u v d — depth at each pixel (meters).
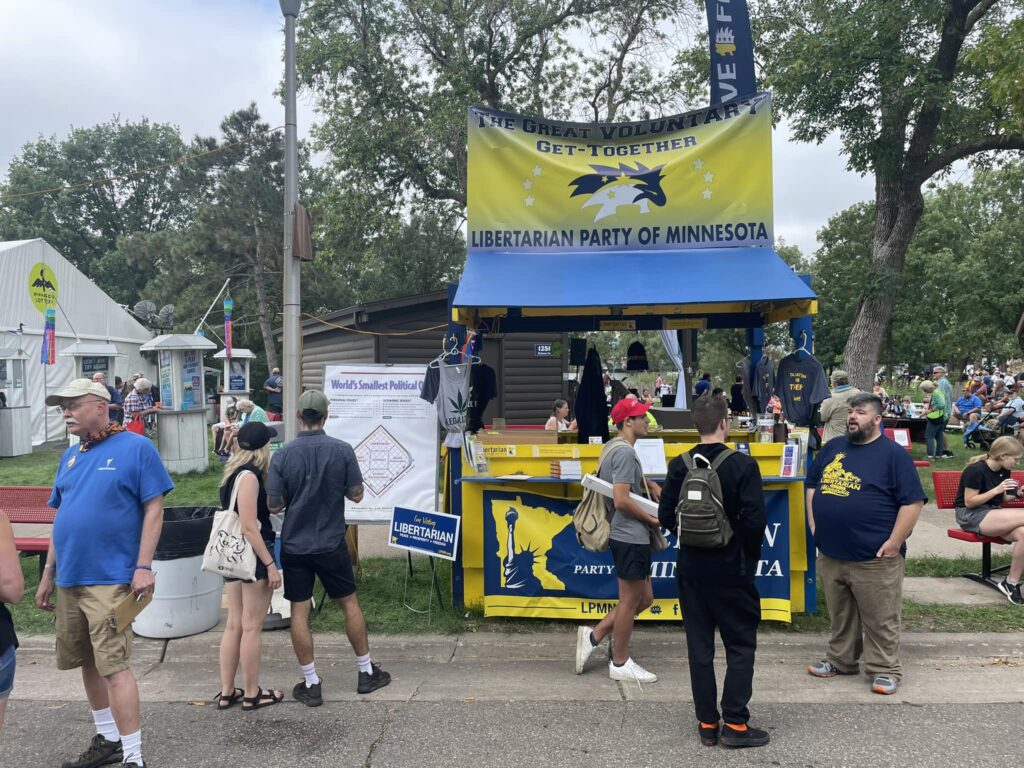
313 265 31.30
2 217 46.59
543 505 5.42
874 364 14.28
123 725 3.31
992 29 11.27
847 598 4.42
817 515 4.37
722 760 3.45
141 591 3.34
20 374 16.00
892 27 12.59
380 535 8.05
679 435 6.75
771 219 6.06
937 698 4.16
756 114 6.06
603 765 3.42
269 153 31.20
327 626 5.33
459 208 24.38
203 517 5.59
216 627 5.36
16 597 2.59
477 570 5.59
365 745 3.65
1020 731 3.73
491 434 7.07
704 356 40.06
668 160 6.12
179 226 50.69
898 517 4.12
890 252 14.13
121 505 3.37
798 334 5.92
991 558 6.74
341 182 21.59
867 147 13.47
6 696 2.68
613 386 8.18
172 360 12.02
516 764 3.44
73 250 48.59
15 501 6.64
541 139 6.20
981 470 6.06
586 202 6.16
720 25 7.34
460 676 4.58
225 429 9.97
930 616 5.37
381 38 20.61
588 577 5.35
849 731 3.74
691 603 3.68
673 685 4.40
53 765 3.51
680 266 5.84
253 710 4.09
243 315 31.86
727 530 3.52
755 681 4.44
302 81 20.19
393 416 6.09
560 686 4.40
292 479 4.10
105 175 49.50
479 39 20.09
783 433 5.68
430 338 15.52
